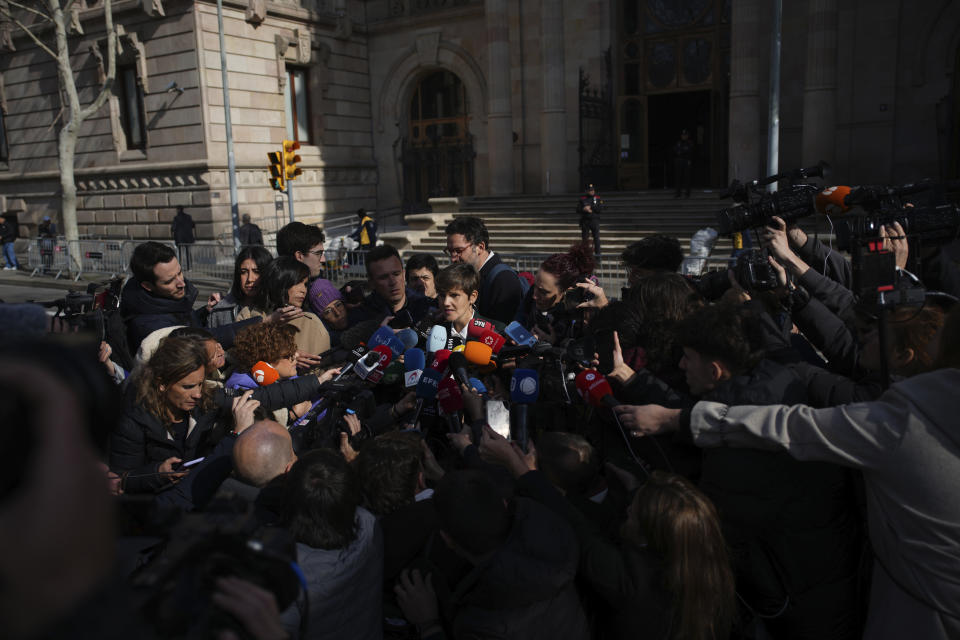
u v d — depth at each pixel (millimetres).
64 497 557
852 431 1709
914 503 1612
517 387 2648
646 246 3400
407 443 2443
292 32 21859
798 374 2279
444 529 1850
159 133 20672
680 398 2363
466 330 3553
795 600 2014
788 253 2824
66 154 18672
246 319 3787
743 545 2027
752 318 2158
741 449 1957
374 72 24641
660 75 19906
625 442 2531
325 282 4270
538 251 16547
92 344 727
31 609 549
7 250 20469
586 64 19781
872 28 15859
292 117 22594
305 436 2789
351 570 1903
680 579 1827
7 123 24516
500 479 2314
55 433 566
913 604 1673
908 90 15758
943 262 2924
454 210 19359
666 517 1846
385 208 24938
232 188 17406
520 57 21016
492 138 20828
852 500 2115
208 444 2750
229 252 17281
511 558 1801
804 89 16500
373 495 2342
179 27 19562
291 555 1116
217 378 3365
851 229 2803
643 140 20188
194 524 1027
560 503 2148
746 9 15805
